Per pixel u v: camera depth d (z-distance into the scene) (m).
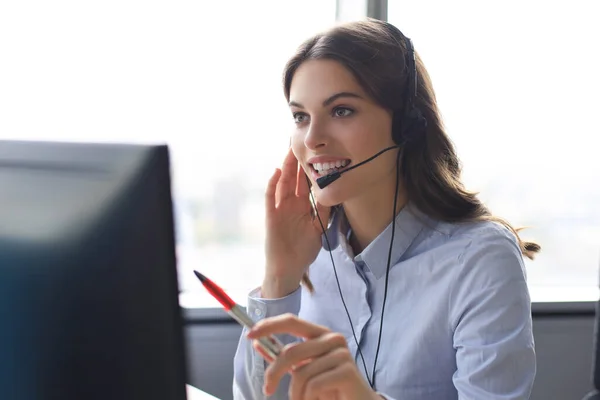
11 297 0.59
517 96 2.02
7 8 1.84
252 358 1.18
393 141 1.23
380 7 1.97
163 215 0.54
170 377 0.55
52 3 1.85
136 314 0.55
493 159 2.05
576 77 2.03
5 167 0.62
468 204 1.30
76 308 0.57
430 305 1.22
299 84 1.20
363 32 1.20
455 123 2.02
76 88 1.89
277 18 1.92
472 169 2.05
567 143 2.06
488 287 1.16
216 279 2.02
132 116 1.91
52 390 0.58
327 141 1.19
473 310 1.16
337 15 1.97
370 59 1.17
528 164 2.06
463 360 1.14
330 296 1.37
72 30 1.87
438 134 1.30
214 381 2.04
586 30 2.02
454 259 1.22
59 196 0.58
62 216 0.58
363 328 1.30
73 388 0.58
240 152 1.95
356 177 1.21
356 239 1.36
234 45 1.91
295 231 1.29
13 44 1.85
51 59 1.87
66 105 1.89
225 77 1.92
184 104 1.92
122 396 0.56
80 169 0.57
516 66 2.01
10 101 1.87
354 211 1.31
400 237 1.29
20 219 0.60
